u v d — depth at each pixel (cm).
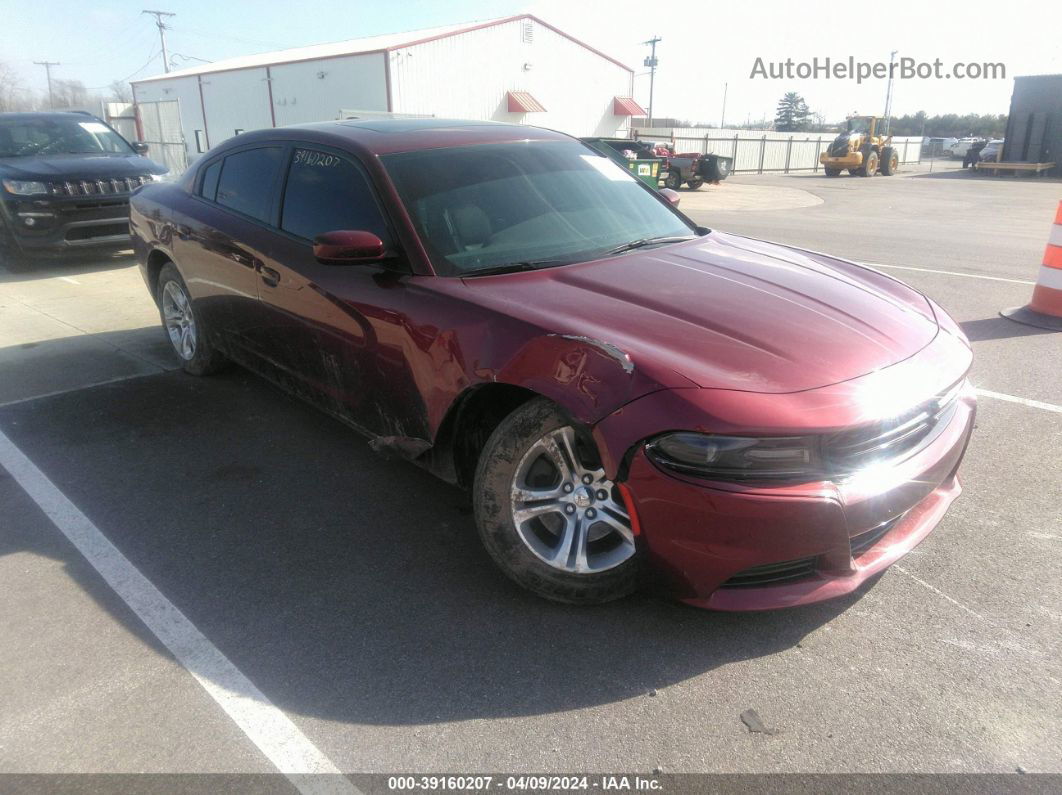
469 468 298
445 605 272
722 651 247
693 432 218
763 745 211
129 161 895
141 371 520
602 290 282
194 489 359
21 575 294
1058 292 621
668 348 241
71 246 830
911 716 220
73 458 392
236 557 304
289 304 358
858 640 251
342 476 370
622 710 224
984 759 205
